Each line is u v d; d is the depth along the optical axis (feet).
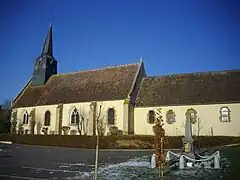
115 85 125.90
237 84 106.93
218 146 91.97
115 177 41.91
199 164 53.42
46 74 153.89
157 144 41.16
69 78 146.30
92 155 75.82
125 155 75.77
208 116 104.32
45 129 132.77
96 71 141.49
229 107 102.06
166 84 121.60
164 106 111.96
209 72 118.01
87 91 130.11
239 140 93.15
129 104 113.91
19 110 146.20
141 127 114.83
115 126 114.93
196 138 95.81
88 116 122.11
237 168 49.08
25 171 46.93
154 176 42.68
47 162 60.03
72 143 107.24
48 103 135.44
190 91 112.68
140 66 130.62
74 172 46.37
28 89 155.33
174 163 54.44
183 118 107.76
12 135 131.03
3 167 51.47
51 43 162.30
